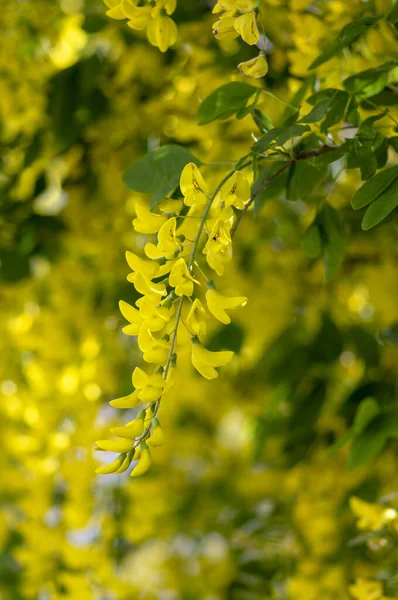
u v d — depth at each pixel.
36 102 2.24
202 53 2.13
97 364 2.40
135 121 2.24
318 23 1.99
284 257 2.46
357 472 2.21
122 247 2.44
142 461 1.81
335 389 2.28
